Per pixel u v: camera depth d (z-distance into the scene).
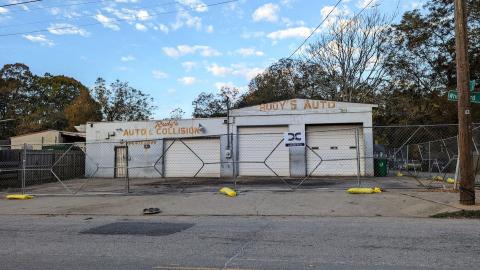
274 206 12.91
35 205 14.73
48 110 70.25
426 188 16.05
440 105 36.72
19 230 9.82
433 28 39.34
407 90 42.38
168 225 10.25
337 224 9.99
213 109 61.81
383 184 18.64
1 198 17.00
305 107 27.08
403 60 41.91
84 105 57.09
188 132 29.17
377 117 43.31
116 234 9.09
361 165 26.02
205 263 6.43
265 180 23.62
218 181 23.47
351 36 43.78
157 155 29.64
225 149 28.19
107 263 6.51
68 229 9.88
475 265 6.14
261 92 53.06
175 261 6.58
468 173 11.84
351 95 43.31
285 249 7.33
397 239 8.05
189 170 29.05
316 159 26.84
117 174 30.33
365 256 6.75
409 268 6.02
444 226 9.46
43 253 7.28
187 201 14.32
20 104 77.69
